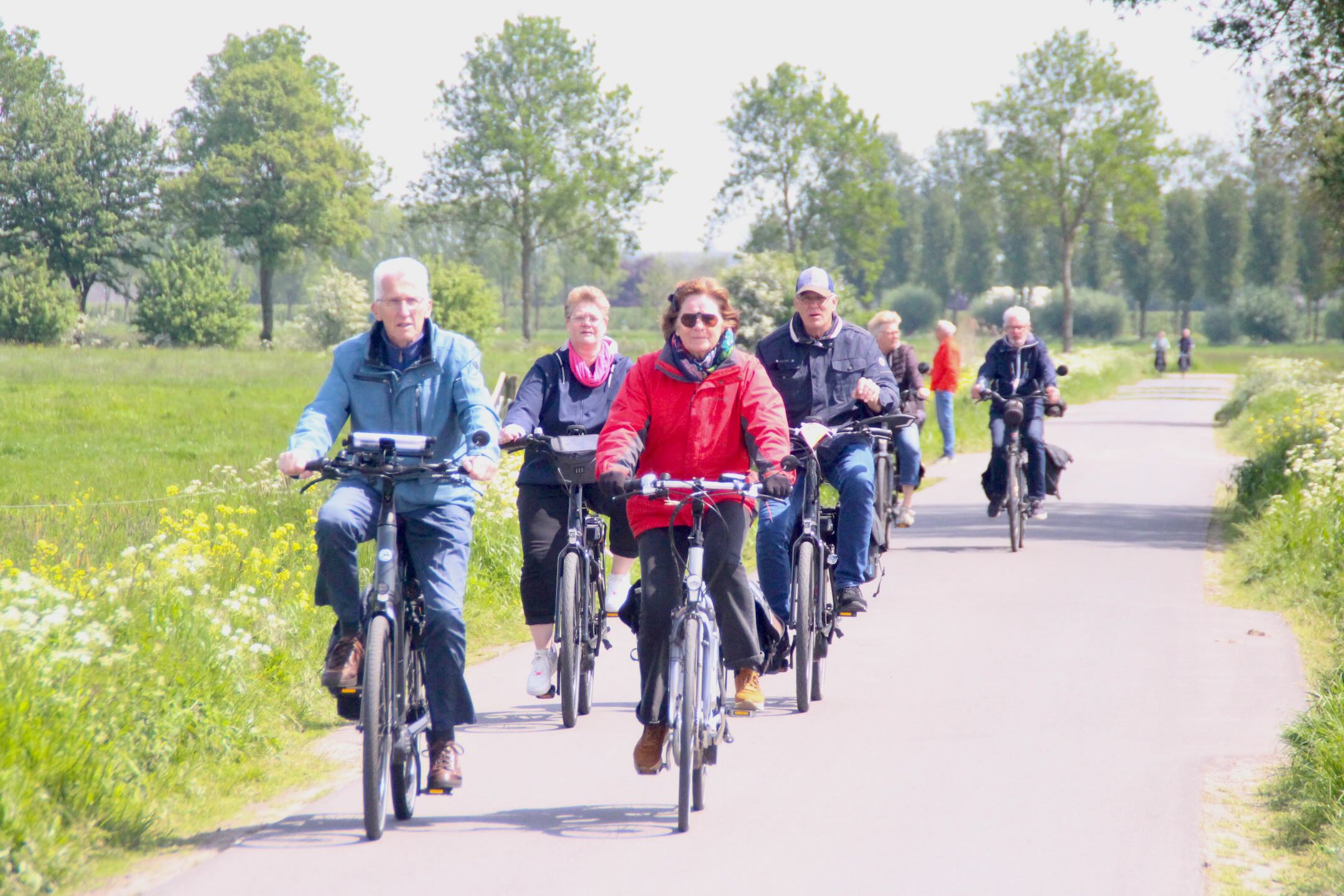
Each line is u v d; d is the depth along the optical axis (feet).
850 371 89.61
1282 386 342.23
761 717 79.71
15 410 327.88
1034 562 136.87
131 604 79.56
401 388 62.28
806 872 54.34
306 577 108.17
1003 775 67.36
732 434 65.16
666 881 53.52
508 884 53.26
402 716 60.08
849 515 86.53
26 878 50.85
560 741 75.41
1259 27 184.96
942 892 52.16
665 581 62.08
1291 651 95.14
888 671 90.74
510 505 125.29
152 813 60.54
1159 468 237.25
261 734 73.26
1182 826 59.67
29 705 59.36
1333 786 60.54
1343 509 127.54
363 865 55.26
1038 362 149.89
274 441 270.87
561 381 83.97
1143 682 86.69
